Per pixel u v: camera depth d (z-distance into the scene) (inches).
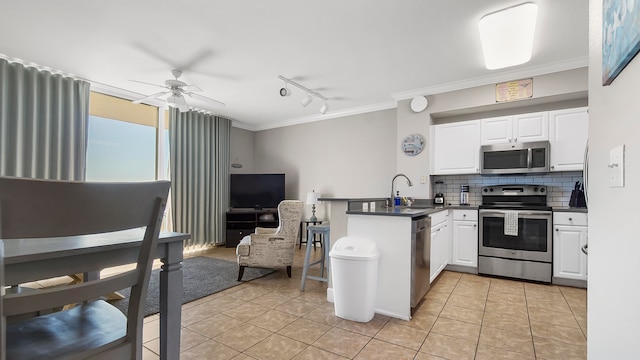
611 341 34.6
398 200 157.0
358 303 92.7
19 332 41.8
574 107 139.9
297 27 102.7
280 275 146.3
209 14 95.3
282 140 248.5
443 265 141.5
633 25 26.5
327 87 162.7
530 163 138.3
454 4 89.0
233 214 221.1
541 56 122.4
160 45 115.6
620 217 32.2
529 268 133.3
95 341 39.8
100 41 112.3
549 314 98.6
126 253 46.4
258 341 80.9
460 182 170.1
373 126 204.5
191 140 204.4
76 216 32.5
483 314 98.8
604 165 37.3
